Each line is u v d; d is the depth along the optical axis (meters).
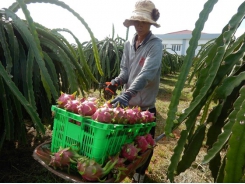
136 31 1.34
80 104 0.78
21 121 1.38
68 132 0.80
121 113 0.79
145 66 1.23
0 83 1.23
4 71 1.08
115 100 1.04
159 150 2.05
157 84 1.42
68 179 0.70
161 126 2.65
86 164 0.69
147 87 1.40
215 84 0.77
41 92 1.61
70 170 0.77
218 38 0.80
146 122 0.95
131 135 0.88
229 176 0.61
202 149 2.07
